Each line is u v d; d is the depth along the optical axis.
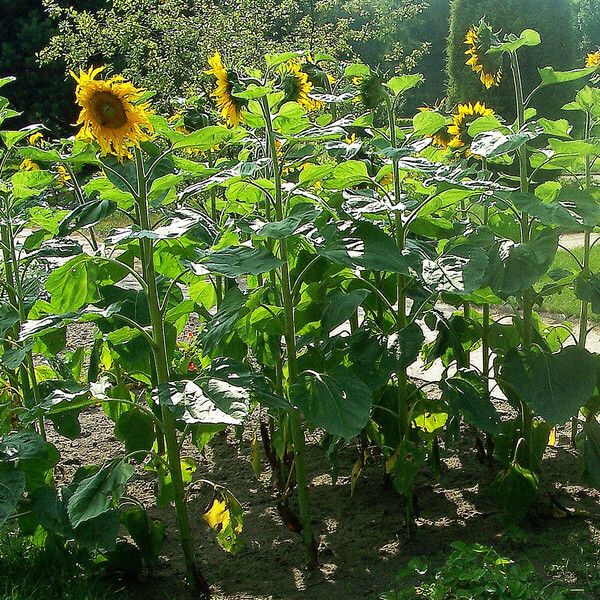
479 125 3.56
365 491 4.17
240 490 4.32
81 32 11.78
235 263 2.99
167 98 10.34
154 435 3.70
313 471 4.47
